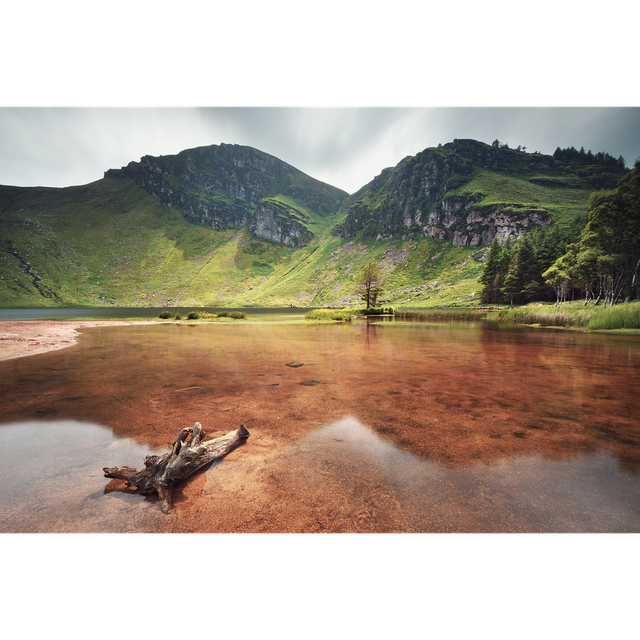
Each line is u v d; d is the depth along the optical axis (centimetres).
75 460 257
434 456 262
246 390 472
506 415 367
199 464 237
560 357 786
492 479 224
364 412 377
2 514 183
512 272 6856
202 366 652
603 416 364
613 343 1083
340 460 255
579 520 177
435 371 614
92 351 854
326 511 186
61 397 434
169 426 332
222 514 183
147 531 167
